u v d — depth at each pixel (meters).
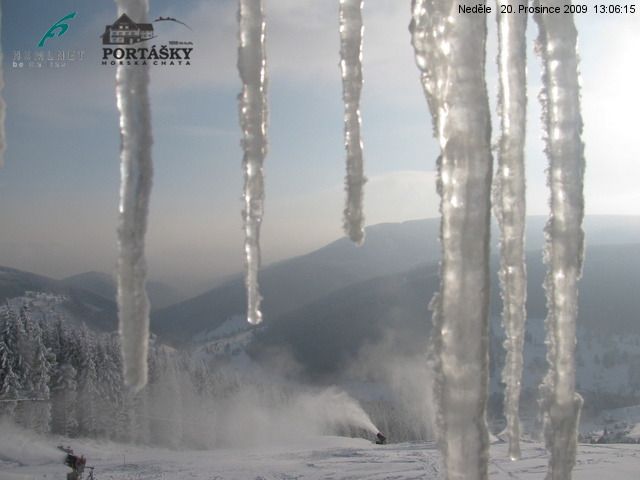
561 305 2.15
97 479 11.66
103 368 26.81
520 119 2.31
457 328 1.94
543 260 2.20
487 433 1.95
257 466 11.98
